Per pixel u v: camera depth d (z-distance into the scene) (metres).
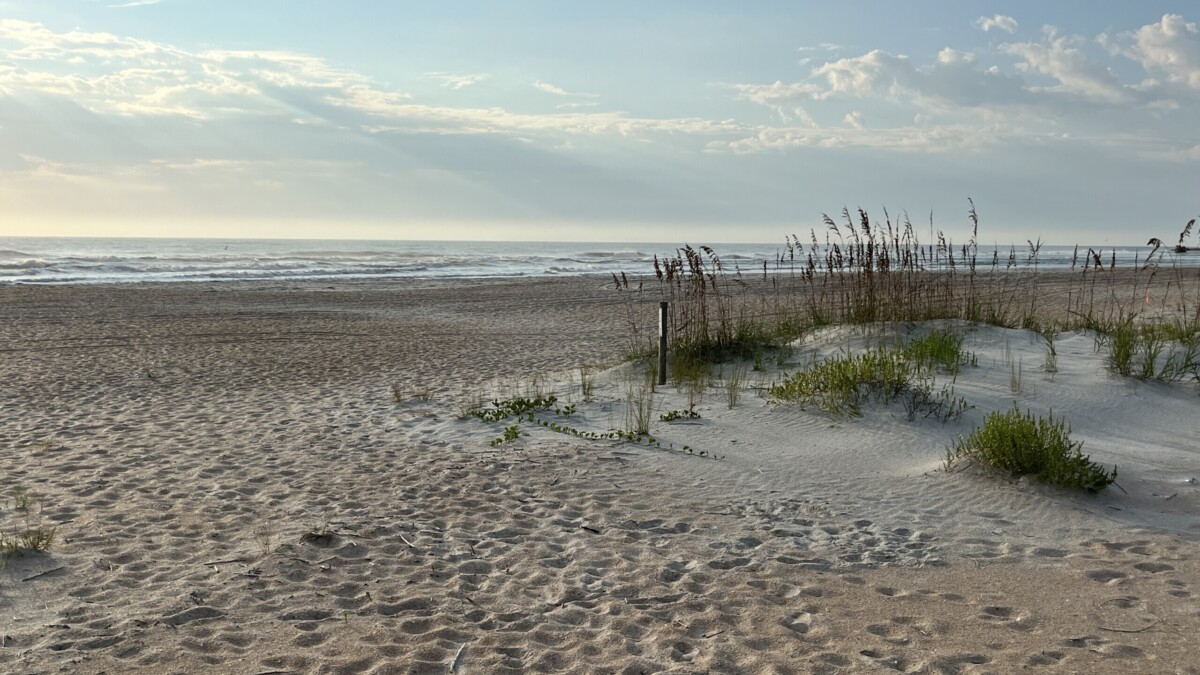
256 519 5.88
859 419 8.01
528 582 4.83
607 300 26.64
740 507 6.11
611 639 4.10
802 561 5.11
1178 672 3.70
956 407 8.06
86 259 49.12
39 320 19.50
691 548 5.35
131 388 11.34
